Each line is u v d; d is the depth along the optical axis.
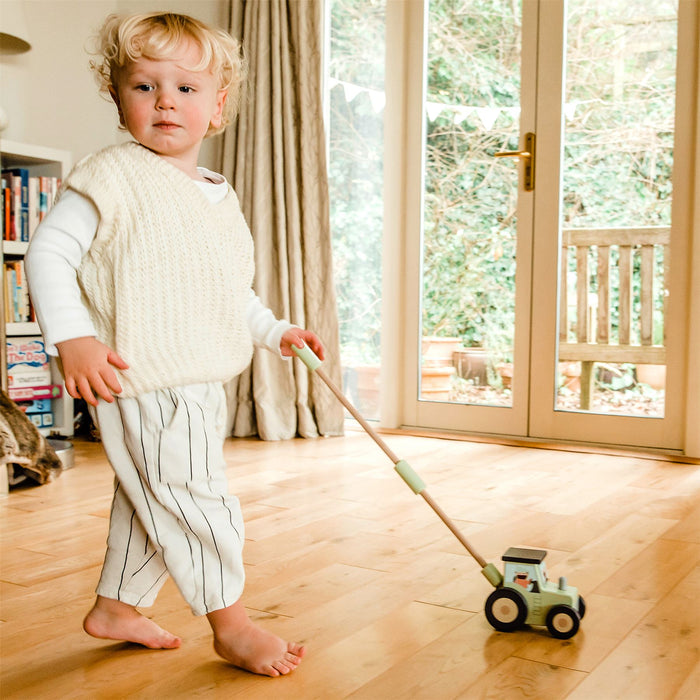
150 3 3.95
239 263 1.31
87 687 1.21
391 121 3.61
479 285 3.52
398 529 2.08
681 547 1.91
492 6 3.41
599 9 3.20
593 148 3.25
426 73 3.57
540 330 3.38
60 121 3.74
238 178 3.60
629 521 2.15
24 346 3.29
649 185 3.16
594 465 2.92
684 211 3.08
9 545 1.96
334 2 3.74
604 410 3.29
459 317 3.57
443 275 3.60
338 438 3.49
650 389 3.20
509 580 1.41
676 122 3.08
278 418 3.51
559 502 2.37
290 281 3.54
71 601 1.59
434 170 3.58
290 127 3.50
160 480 1.22
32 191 3.34
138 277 1.20
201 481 1.24
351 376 3.83
